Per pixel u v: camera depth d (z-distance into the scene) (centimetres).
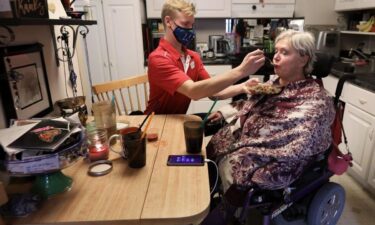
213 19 359
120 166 98
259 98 139
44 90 150
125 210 75
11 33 113
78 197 81
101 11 307
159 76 142
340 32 299
